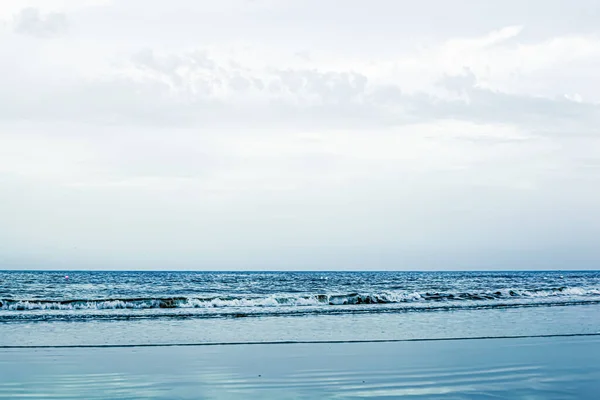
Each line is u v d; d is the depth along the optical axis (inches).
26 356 467.5
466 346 540.4
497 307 1008.9
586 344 556.4
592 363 447.8
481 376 395.2
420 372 410.0
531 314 878.4
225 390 350.0
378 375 398.3
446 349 522.3
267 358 470.3
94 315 807.1
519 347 534.0
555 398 327.6
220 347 531.8
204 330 663.1
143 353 492.1
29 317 775.1
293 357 476.1
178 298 998.4
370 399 325.7
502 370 417.4
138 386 359.3
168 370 413.1
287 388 355.9
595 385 365.7
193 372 406.9
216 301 1006.4
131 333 629.6
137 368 419.8
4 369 407.8
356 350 515.5
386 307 979.3
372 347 534.3
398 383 371.2
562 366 433.4
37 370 406.0
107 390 347.3
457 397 330.3
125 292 1546.5
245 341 570.9
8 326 682.8
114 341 564.1
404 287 1921.8
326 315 853.8
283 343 558.6
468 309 965.8
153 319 783.7
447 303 1080.8
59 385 358.9
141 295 1419.8
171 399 325.7
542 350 515.8
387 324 732.7
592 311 938.1
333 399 326.3
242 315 845.8
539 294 1362.0
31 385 357.7
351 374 402.0
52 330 647.1
